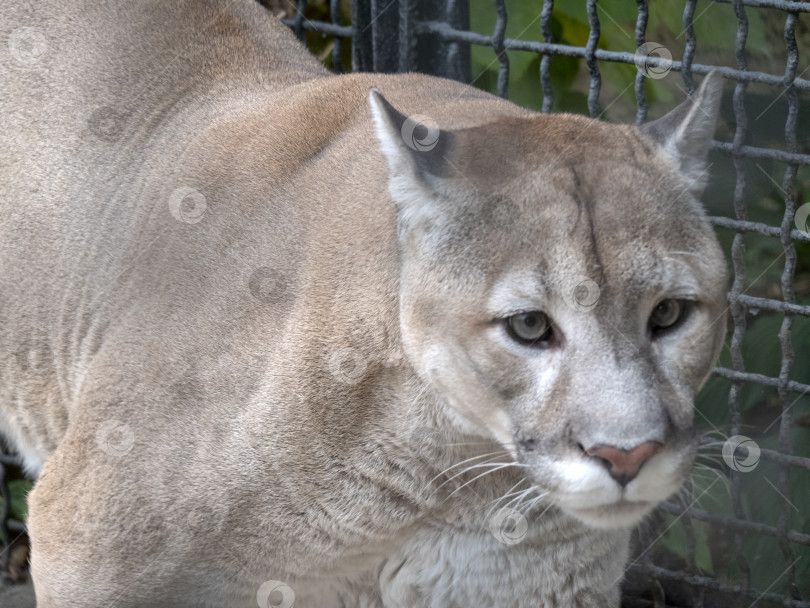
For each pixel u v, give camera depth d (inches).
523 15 167.2
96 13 148.4
